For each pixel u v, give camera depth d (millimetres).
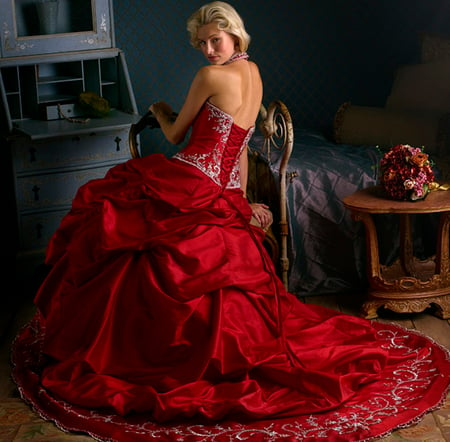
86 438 3447
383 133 5500
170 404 3518
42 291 4168
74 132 5078
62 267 4125
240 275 3873
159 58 6141
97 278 3867
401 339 4328
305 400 3635
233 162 4137
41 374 3951
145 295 3762
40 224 5383
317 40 6379
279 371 3752
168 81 6211
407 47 6465
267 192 5043
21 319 4816
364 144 5590
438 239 4566
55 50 5352
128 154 5523
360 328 4277
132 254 3861
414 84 5699
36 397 3775
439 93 5590
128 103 5613
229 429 3459
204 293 3764
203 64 6238
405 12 6398
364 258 5059
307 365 3873
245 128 4102
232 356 3717
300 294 5027
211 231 3893
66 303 3926
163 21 6082
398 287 4574
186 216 3910
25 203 5305
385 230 5082
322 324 4195
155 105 4434
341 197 4961
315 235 4977
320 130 6512
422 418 3539
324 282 5051
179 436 3402
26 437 3467
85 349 3865
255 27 6250
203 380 3695
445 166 5121
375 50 6465
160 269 3771
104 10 5461
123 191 4062
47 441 3432
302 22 6324
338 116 5738
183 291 3721
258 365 3775
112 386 3695
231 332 3740
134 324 3781
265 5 6227
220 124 3990
